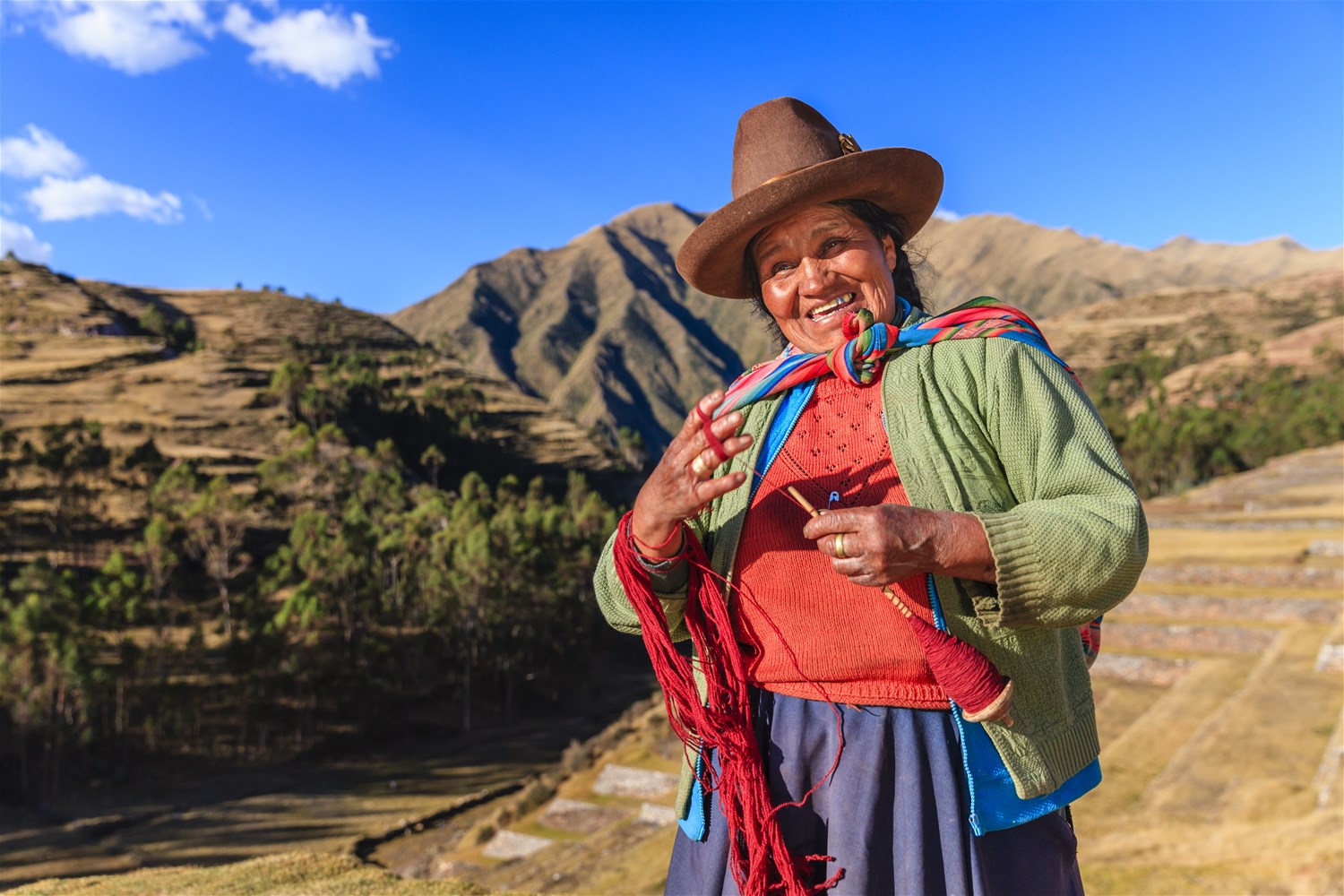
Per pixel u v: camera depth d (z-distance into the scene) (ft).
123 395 408.05
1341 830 40.60
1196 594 115.03
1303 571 117.91
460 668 251.39
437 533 280.51
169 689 195.52
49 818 163.12
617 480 488.85
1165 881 38.63
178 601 256.73
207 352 469.16
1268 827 43.65
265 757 195.42
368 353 599.57
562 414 563.48
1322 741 61.87
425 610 255.29
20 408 378.73
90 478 318.45
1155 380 536.83
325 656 219.41
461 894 20.84
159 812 167.53
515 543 260.62
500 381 599.16
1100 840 45.83
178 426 382.01
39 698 175.94
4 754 181.27
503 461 469.98
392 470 366.02
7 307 497.87
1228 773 57.93
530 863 104.88
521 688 247.29
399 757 203.51
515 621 247.50
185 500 297.53
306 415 415.23
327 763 196.65
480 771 194.08
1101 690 96.32
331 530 301.22
